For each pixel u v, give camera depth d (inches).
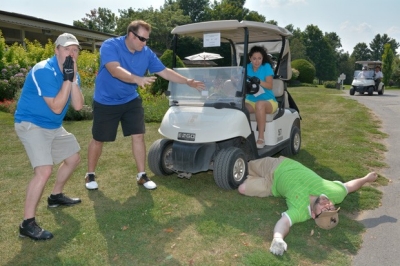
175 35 178.7
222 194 154.8
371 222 130.3
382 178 174.1
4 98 409.1
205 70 170.7
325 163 196.7
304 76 1243.8
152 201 147.9
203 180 173.0
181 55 1263.5
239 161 158.9
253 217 132.3
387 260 106.3
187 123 159.8
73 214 136.0
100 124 154.9
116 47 145.3
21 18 609.3
